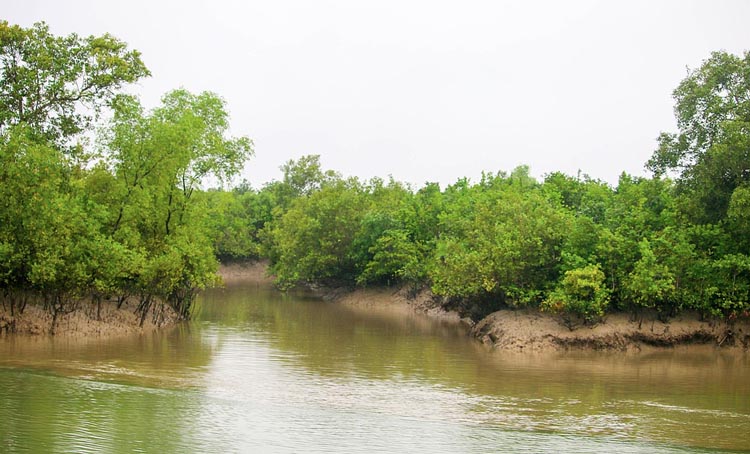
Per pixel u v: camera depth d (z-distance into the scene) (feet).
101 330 123.54
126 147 135.64
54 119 139.44
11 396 74.95
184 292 156.76
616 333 120.67
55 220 112.16
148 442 61.36
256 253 346.33
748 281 122.21
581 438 66.69
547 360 110.22
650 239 127.24
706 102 126.72
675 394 86.79
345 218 224.94
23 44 133.90
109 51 141.08
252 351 112.37
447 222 186.50
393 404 78.69
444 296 175.63
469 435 66.90
